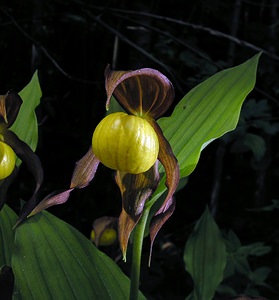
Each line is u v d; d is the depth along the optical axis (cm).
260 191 130
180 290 96
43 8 100
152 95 33
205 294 53
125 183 34
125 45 121
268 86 105
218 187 112
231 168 155
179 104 36
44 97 122
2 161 36
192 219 135
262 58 95
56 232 36
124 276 36
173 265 100
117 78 30
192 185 149
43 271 35
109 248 51
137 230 34
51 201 33
